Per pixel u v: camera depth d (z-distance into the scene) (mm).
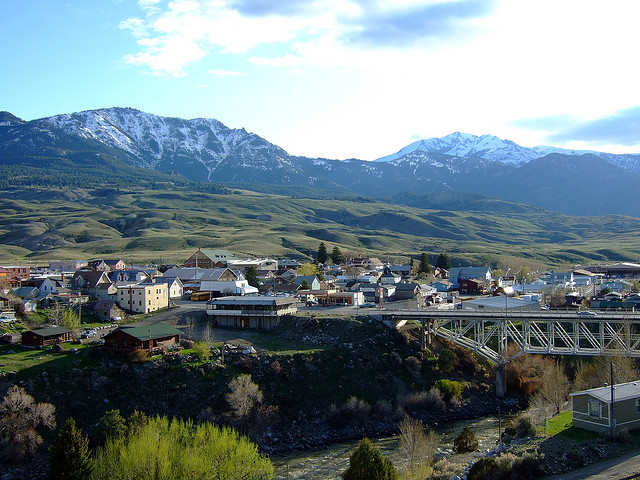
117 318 120750
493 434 77438
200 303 142375
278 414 83688
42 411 74312
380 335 106188
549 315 92375
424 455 64688
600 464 52438
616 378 78062
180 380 86312
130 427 67562
